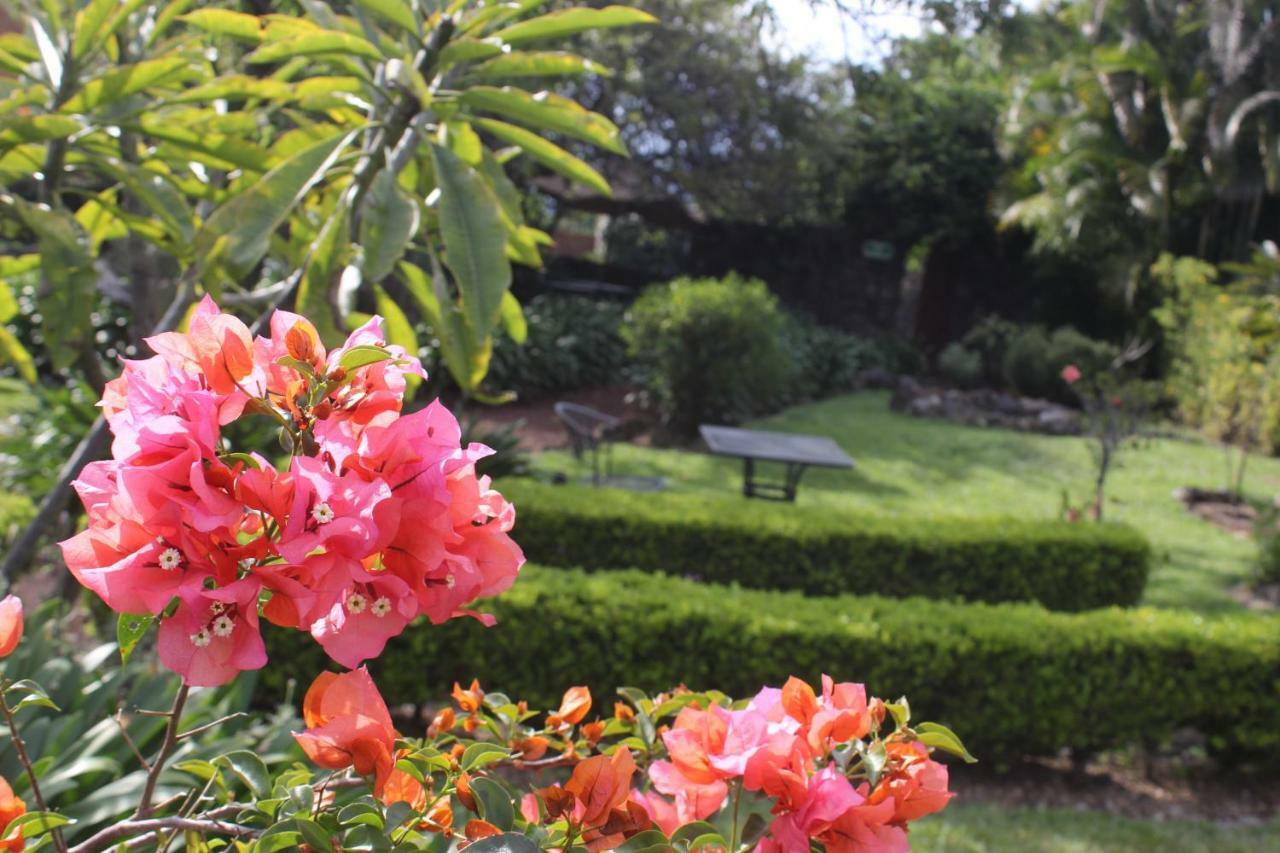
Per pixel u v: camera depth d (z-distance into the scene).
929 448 11.99
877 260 18.91
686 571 6.13
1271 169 14.61
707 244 19.17
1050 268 17.20
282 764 2.44
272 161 2.71
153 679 2.73
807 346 15.49
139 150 2.96
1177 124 15.24
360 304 7.36
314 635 0.85
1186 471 11.18
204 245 2.39
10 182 2.73
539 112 2.52
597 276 19.59
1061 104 16.98
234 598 0.78
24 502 4.95
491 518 0.95
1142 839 3.98
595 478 8.75
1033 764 4.70
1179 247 16.58
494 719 1.34
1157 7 15.43
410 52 2.69
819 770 1.06
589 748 1.33
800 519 6.21
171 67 2.51
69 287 2.58
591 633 4.30
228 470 0.82
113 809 2.17
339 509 0.82
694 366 12.01
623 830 0.97
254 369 0.91
